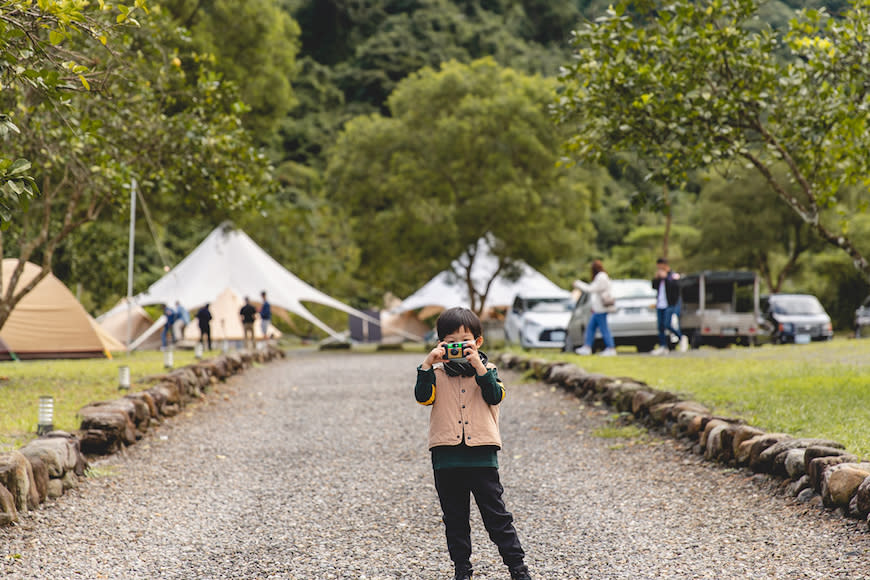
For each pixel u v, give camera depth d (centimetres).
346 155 3625
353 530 575
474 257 3488
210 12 3481
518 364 1583
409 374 1686
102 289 2953
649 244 5572
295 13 7656
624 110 1019
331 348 3712
